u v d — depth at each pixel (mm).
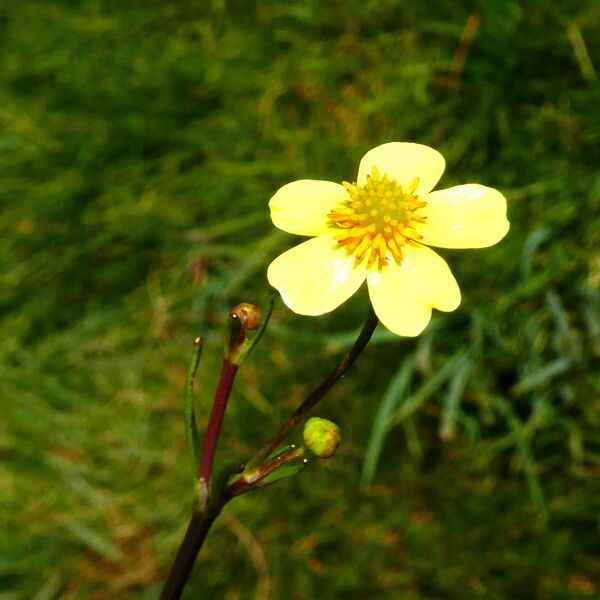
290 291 52
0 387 114
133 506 107
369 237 53
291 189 57
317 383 107
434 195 56
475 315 101
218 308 114
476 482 103
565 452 100
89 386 114
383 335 102
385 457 105
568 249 101
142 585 104
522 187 106
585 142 105
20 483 110
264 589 101
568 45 107
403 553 101
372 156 60
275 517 104
